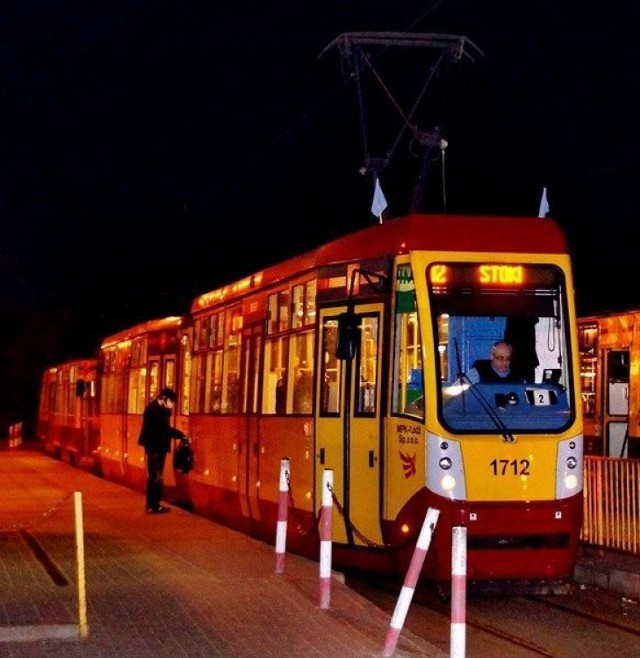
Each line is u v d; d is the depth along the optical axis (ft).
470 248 40.01
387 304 41.22
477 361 39.32
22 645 29.22
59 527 55.42
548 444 38.93
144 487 84.12
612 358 78.38
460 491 38.06
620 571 42.83
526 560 38.60
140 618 32.65
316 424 45.50
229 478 58.39
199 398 66.08
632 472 47.16
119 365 96.02
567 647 32.96
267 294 54.29
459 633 24.82
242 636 30.37
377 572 42.57
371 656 28.09
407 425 39.60
